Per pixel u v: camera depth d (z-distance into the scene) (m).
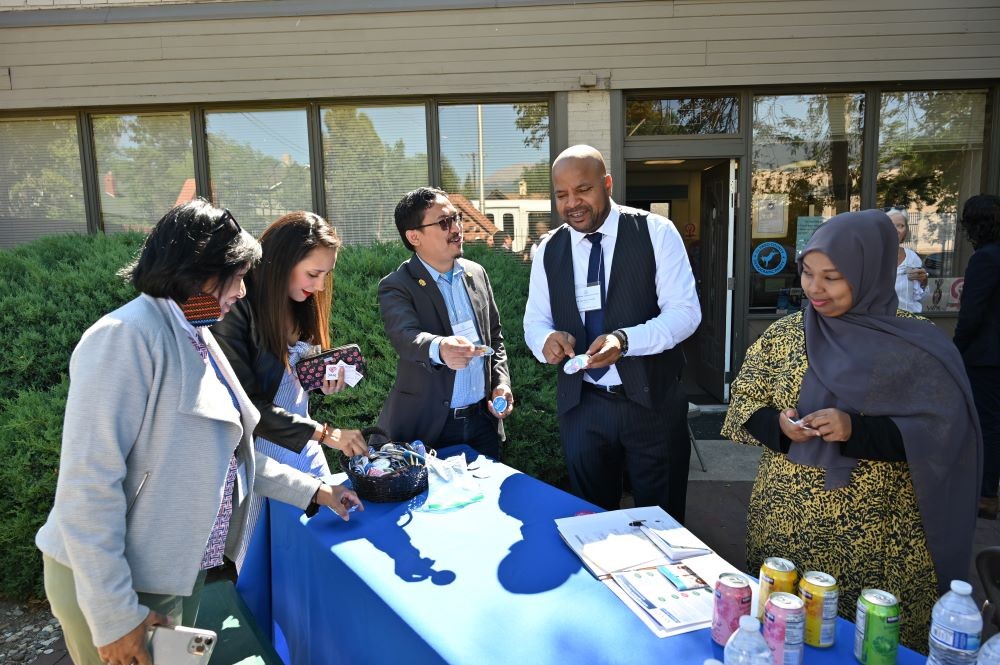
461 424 2.47
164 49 5.16
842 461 1.54
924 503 1.51
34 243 4.43
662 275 2.26
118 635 1.18
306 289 1.93
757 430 1.67
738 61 5.11
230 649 1.75
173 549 1.29
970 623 1.04
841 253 1.51
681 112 5.39
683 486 2.47
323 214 5.50
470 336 2.42
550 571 1.47
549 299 2.45
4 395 3.19
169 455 1.27
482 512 1.83
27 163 5.48
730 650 0.99
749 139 5.29
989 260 3.22
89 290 3.68
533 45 5.15
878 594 1.13
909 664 1.11
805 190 5.44
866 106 5.29
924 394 1.50
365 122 5.42
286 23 5.12
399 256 4.26
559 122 5.26
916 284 4.56
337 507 1.75
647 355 2.24
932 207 5.48
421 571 1.49
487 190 5.52
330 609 1.65
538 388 3.68
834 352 1.58
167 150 5.46
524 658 1.16
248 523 1.63
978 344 3.29
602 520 1.69
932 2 5.00
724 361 5.59
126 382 1.21
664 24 5.09
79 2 5.14
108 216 5.53
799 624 1.07
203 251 1.29
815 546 1.58
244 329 1.86
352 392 3.48
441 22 5.12
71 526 1.15
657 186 6.87
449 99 5.35
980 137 5.38
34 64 5.19
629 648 1.18
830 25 5.05
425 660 1.22
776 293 5.53
